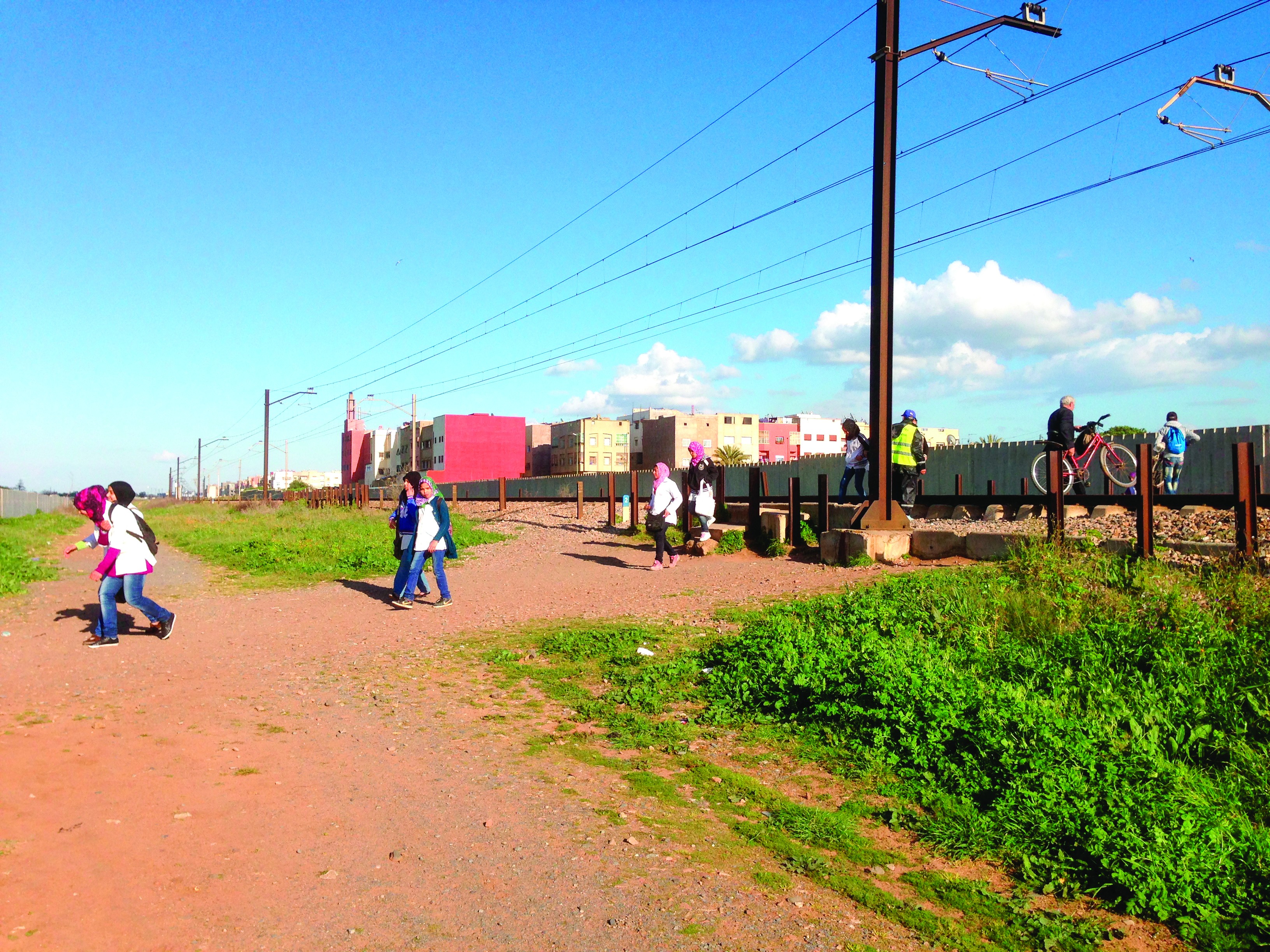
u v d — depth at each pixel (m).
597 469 105.00
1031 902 3.67
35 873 3.46
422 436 119.31
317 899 3.39
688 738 5.75
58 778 4.67
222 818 4.19
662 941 3.18
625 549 15.77
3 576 13.78
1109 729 5.03
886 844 4.22
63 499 64.69
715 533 14.71
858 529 11.62
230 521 32.75
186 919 3.16
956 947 3.25
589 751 5.50
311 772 4.96
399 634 9.48
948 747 5.24
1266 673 5.56
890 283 11.98
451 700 6.74
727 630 8.69
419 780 4.89
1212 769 4.79
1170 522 10.65
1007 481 24.75
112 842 3.82
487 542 19.20
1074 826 4.11
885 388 11.85
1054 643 6.62
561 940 3.16
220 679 7.45
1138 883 3.65
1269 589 7.02
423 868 3.73
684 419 99.81
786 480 32.16
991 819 4.37
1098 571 8.28
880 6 12.20
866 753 5.25
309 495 53.03
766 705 6.25
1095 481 20.39
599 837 4.13
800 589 10.27
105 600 8.91
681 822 4.36
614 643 8.30
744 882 3.71
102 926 3.06
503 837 4.10
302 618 10.66
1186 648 6.09
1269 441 19.27
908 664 6.09
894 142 12.11
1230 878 3.69
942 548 10.88
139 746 5.38
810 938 3.25
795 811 4.49
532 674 7.54
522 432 111.19
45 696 6.75
